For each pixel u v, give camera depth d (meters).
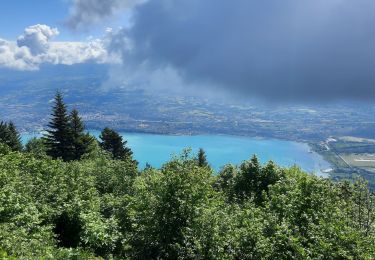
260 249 12.25
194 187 15.00
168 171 15.35
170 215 14.69
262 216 14.46
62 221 16.33
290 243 11.88
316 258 11.25
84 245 15.27
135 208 15.95
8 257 9.41
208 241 13.15
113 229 15.79
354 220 15.98
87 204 17.27
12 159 21.77
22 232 11.60
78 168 24.67
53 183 18.08
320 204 15.52
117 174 26.33
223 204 17.41
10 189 14.30
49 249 11.66
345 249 11.53
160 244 14.55
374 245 11.92
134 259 14.78
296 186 17.89
